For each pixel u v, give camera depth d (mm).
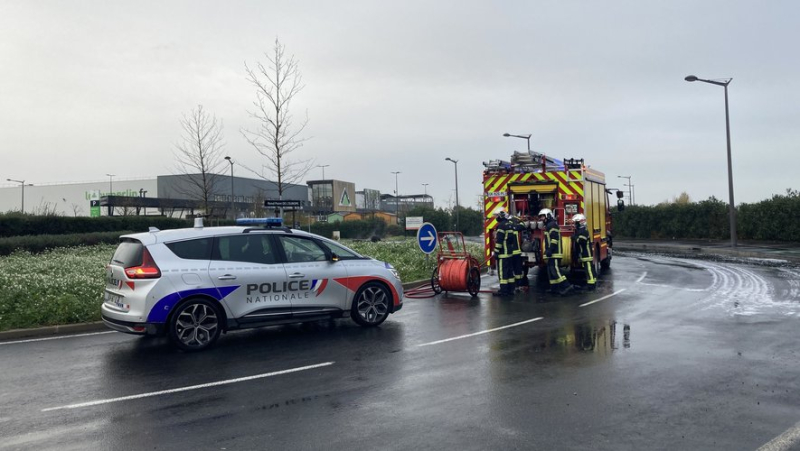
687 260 23594
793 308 11141
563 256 14828
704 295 13000
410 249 22812
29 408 5883
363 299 9836
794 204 32031
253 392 6301
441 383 6516
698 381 6438
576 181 15219
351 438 4953
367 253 21172
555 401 5836
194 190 55094
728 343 8250
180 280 8172
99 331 10109
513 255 13805
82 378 6969
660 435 4918
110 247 22109
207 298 8375
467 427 5160
